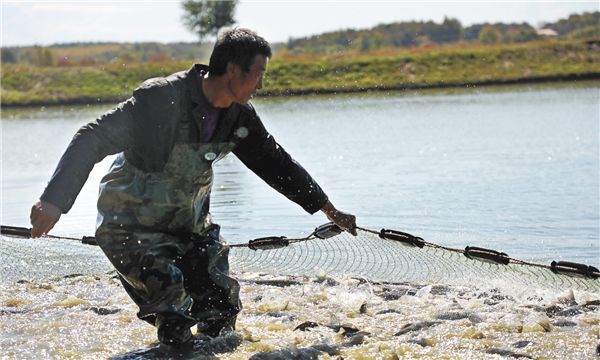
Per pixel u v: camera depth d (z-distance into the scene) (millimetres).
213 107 5957
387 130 28188
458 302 7793
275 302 7770
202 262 6328
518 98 42562
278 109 42375
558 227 11273
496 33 81875
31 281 8883
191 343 6211
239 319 7203
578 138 22734
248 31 5945
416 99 46312
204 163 6062
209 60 5945
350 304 7750
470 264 9273
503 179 15938
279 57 66062
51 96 57156
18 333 6809
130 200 6027
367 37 86938
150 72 61875
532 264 7191
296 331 6820
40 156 23656
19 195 15922
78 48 83125
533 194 14016
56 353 6258
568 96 41906
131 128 5812
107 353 6254
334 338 6621
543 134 24344
